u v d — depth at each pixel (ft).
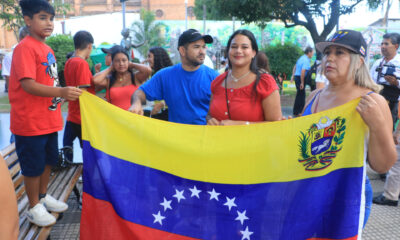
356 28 54.39
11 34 132.57
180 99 8.82
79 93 6.45
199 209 6.41
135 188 6.42
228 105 7.41
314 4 44.62
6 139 22.18
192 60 8.45
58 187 10.17
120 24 77.97
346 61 6.17
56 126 8.46
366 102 5.65
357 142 6.01
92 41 12.04
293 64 46.85
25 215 8.50
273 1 43.27
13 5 47.96
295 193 6.23
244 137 6.30
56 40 46.21
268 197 6.29
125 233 6.40
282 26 73.51
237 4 44.60
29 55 7.57
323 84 18.02
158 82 9.01
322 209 6.22
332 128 6.07
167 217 6.45
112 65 11.94
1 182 3.16
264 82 7.07
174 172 6.45
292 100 41.14
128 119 6.45
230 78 7.52
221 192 6.37
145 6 153.69
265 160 6.29
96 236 6.45
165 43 72.49
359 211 6.14
